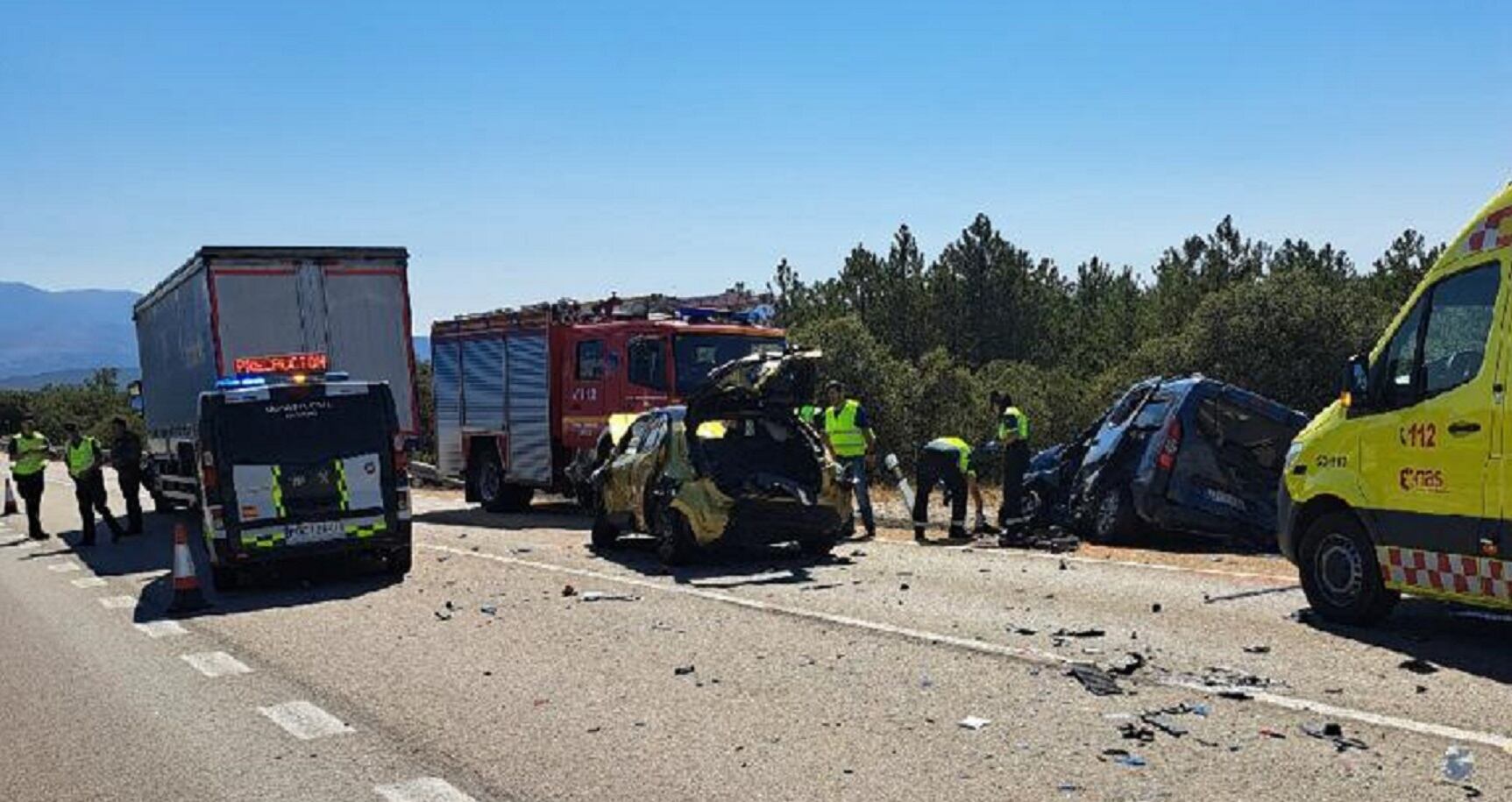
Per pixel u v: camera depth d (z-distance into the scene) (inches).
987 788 218.1
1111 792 212.7
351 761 252.8
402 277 703.7
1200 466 543.2
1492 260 308.8
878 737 252.1
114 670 358.3
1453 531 310.8
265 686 324.8
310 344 679.7
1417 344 325.4
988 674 302.2
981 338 2026.3
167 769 255.0
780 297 2096.5
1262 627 347.6
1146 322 1968.5
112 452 812.6
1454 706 257.4
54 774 256.1
